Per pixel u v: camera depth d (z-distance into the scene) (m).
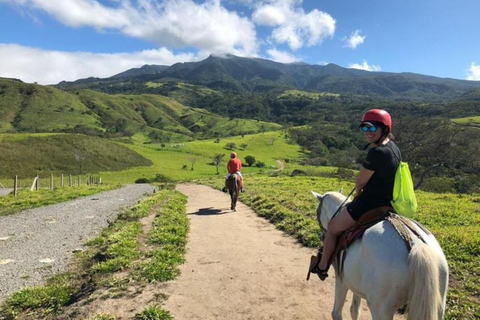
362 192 4.47
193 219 16.20
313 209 16.72
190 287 7.91
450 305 6.45
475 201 20.17
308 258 10.00
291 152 143.50
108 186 40.91
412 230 3.84
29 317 6.91
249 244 11.60
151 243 11.36
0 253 11.45
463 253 9.10
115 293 7.48
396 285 3.58
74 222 16.52
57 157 82.00
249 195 24.16
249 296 7.42
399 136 55.19
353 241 4.29
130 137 179.75
